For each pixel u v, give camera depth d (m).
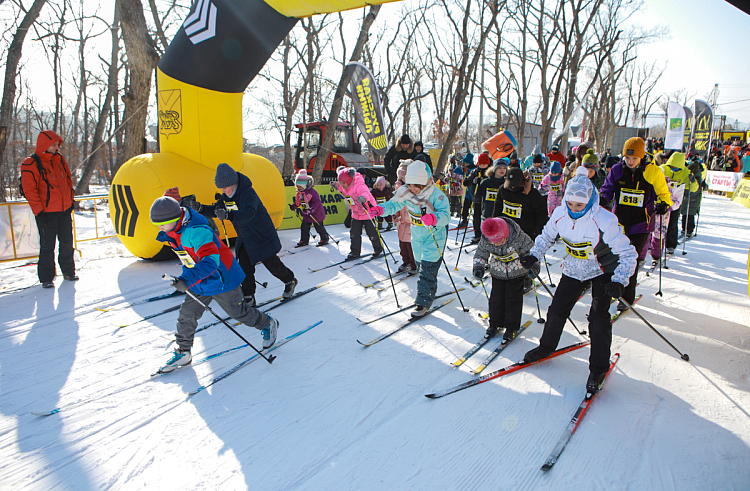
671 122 13.16
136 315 4.55
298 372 3.39
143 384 3.25
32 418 2.83
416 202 4.15
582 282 3.07
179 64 6.16
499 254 3.62
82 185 13.25
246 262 4.71
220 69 6.09
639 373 3.25
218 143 6.54
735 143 19.78
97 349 3.80
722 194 17.78
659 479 2.19
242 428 2.72
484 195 6.00
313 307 4.82
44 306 4.77
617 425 2.63
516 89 25.52
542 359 3.37
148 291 5.27
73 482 2.28
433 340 3.92
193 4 5.85
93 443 2.59
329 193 10.73
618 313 4.37
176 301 4.95
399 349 3.75
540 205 4.72
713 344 3.72
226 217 4.02
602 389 3.03
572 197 2.80
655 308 4.61
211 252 3.06
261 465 2.38
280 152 27.30
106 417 2.84
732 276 5.82
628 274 2.73
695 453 2.37
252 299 4.79
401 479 2.25
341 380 3.26
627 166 4.29
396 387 3.15
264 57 6.27
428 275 4.37
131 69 8.62
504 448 2.46
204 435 2.65
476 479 2.23
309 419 2.79
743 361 3.40
